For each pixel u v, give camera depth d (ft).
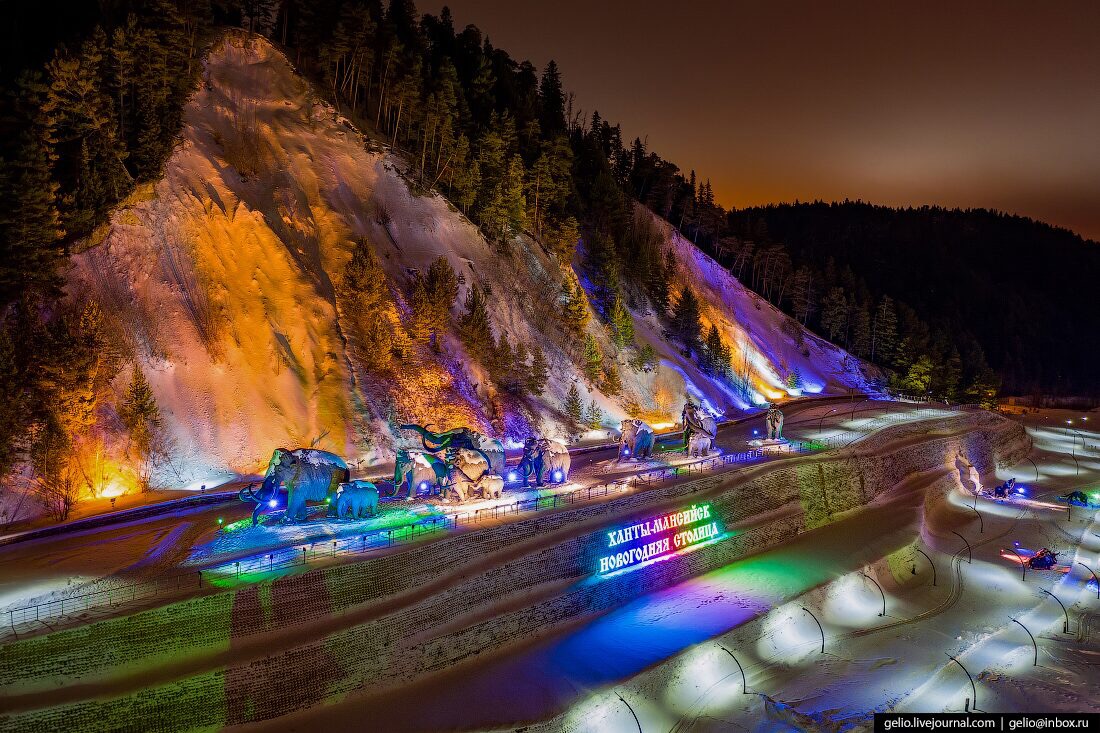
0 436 136.67
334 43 286.25
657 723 112.47
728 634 132.26
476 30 398.21
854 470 223.92
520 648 123.44
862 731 109.60
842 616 155.22
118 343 171.94
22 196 156.87
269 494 132.77
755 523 185.57
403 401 210.79
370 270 219.00
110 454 155.43
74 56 195.21
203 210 207.72
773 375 403.34
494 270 282.97
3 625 88.84
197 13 249.96
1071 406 548.72
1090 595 173.78
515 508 149.18
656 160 488.85
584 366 284.82
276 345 198.08
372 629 107.24
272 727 95.50
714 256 499.92
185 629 95.50
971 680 124.06
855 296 511.81
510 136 317.42
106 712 84.48
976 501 250.78
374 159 273.95
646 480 181.06
